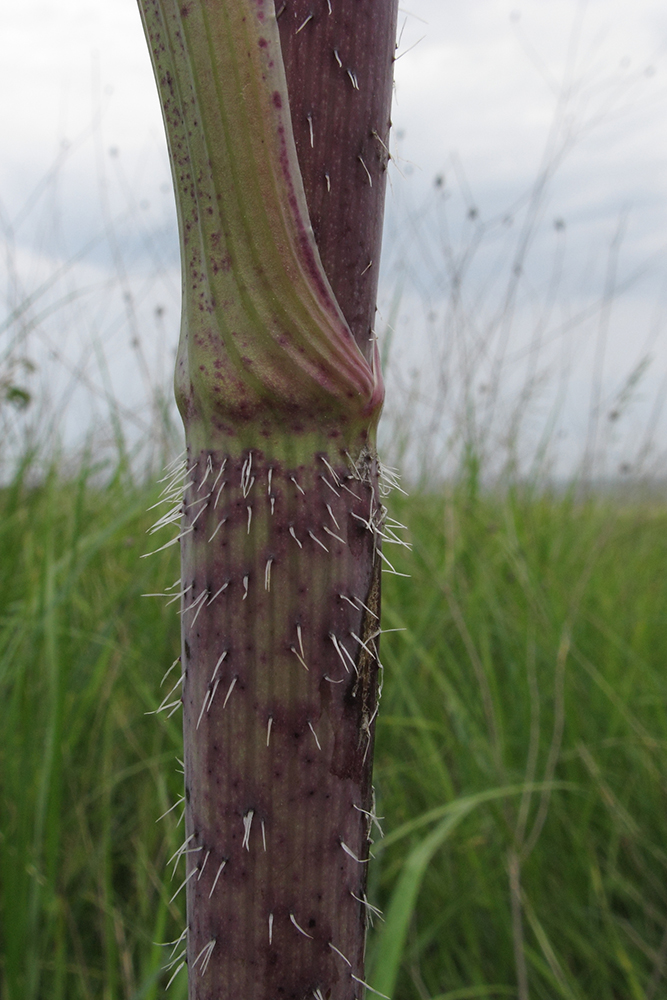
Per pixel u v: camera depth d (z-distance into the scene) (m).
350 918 0.10
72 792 0.23
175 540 0.10
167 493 0.11
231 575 0.09
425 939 0.20
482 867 0.22
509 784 0.24
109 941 0.19
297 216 0.09
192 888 0.10
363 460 0.10
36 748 0.22
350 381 0.09
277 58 0.09
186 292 0.09
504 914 0.22
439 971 0.22
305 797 0.10
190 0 0.09
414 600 0.32
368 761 0.10
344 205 0.09
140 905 0.22
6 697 0.24
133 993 0.19
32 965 0.18
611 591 0.35
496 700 0.26
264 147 0.09
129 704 0.27
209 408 0.09
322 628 0.09
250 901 0.10
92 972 0.20
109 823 0.23
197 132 0.09
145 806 0.24
